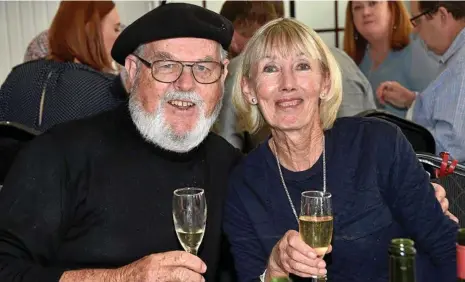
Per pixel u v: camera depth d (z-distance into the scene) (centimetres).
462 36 276
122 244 162
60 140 167
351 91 288
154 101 164
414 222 156
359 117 172
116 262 161
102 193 165
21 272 144
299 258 130
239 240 162
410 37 315
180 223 137
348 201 158
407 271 102
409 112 318
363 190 158
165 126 163
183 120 164
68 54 234
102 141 169
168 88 162
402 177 157
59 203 160
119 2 385
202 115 165
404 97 321
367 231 156
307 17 370
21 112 221
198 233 137
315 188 160
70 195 164
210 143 182
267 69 158
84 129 171
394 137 161
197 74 163
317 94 158
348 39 343
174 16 160
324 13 366
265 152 167
